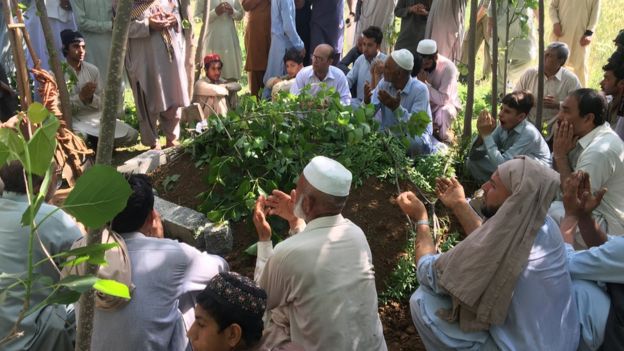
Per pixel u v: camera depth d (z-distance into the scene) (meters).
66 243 3.18
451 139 6.10
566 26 8.16
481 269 2.82
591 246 3.33
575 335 2.94
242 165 4.62
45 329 3.04
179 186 4.85
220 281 2.07
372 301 2.81
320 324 2.68
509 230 2.82
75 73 6.29
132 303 2.74
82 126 6.17
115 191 1.40
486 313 2.81
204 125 5.53
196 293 3.04
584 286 3.07
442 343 3.00
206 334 2.05
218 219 4.33
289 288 2.75
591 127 4.18
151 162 5.12
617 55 4.74
